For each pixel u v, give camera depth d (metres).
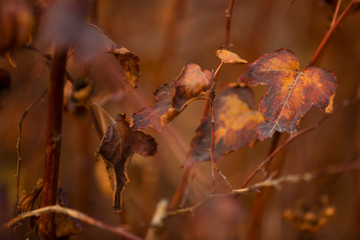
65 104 0.63
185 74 0.57
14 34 0.53
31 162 0.89
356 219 0.98
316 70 0.58
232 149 0.62
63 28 0.51
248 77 0.58
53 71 0.56
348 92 1.07
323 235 0.95
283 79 0.58
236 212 0.79
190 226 0.85
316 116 1.05
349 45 1.04
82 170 0.83
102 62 0.72
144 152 0.60
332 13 0.64
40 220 0.59
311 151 1.06
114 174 0.59
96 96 0.71
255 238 0.67
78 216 0.57
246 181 0.63
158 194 0.91
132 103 0.84
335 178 0.86
